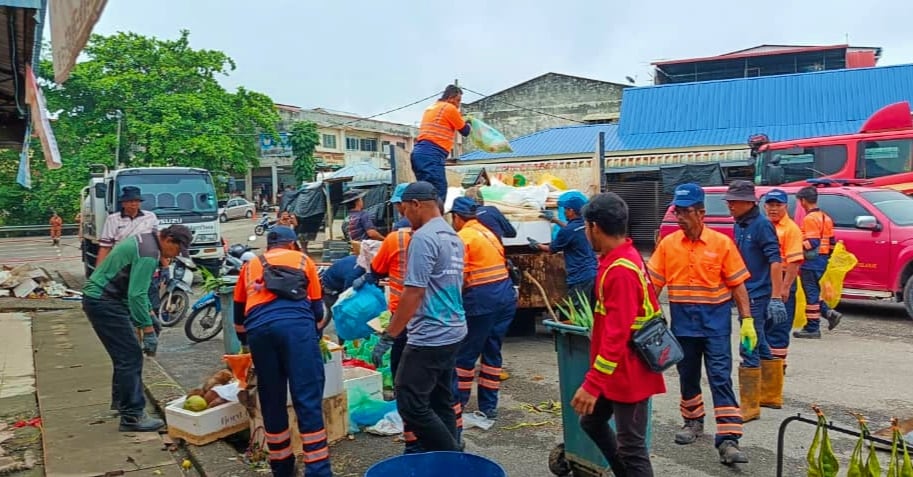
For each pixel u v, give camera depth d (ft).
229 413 16.93
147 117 121.39
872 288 31.60
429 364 13.46
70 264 76.02
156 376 22.89
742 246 18.15
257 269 14.12
